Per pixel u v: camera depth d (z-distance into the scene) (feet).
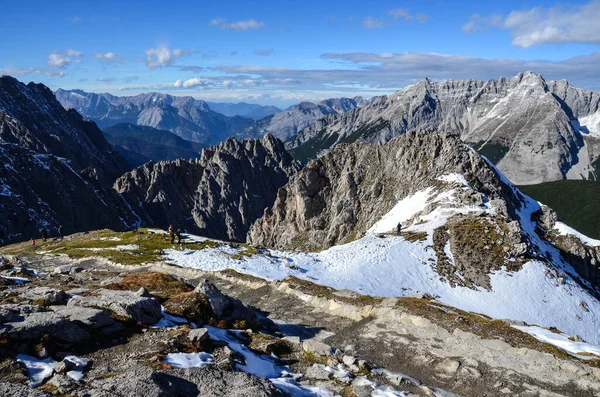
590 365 95.91
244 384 68.18
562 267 329.52
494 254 247.70
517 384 89.86
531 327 131.54
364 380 85.20
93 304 93.97
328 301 152.35
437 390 86.89
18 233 593.42
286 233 632.38
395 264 224.74
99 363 71.82
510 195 426.92
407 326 123.13
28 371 65.26
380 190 566.36
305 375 85.66
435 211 335.67
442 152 488.02
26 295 101.35
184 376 68.44
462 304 193.98
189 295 110.83
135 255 246.47
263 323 121.39
